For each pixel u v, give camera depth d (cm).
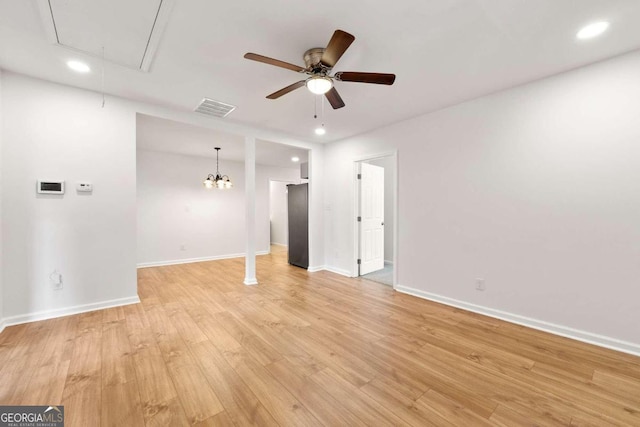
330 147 500
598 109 227
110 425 141
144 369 190
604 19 176
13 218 253
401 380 181
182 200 582
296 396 165
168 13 174
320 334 248
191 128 385
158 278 448
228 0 162
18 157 255
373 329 259
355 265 460
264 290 383
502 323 273
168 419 145
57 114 271
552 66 235
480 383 178
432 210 343
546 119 254
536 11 170
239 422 144
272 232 912
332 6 167
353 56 222
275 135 436
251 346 225
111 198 301
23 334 238
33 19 179
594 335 229
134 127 313
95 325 260
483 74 249
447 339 238
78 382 175
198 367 194
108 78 261
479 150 299
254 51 217
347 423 144
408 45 206
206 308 311
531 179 263
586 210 233
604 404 158
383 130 405
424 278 352
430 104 319
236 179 659
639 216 210
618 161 218
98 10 171
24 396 161
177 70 245
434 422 144
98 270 296
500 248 284
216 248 627
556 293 249
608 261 223
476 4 165
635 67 212
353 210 459
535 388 172
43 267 267
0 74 244
